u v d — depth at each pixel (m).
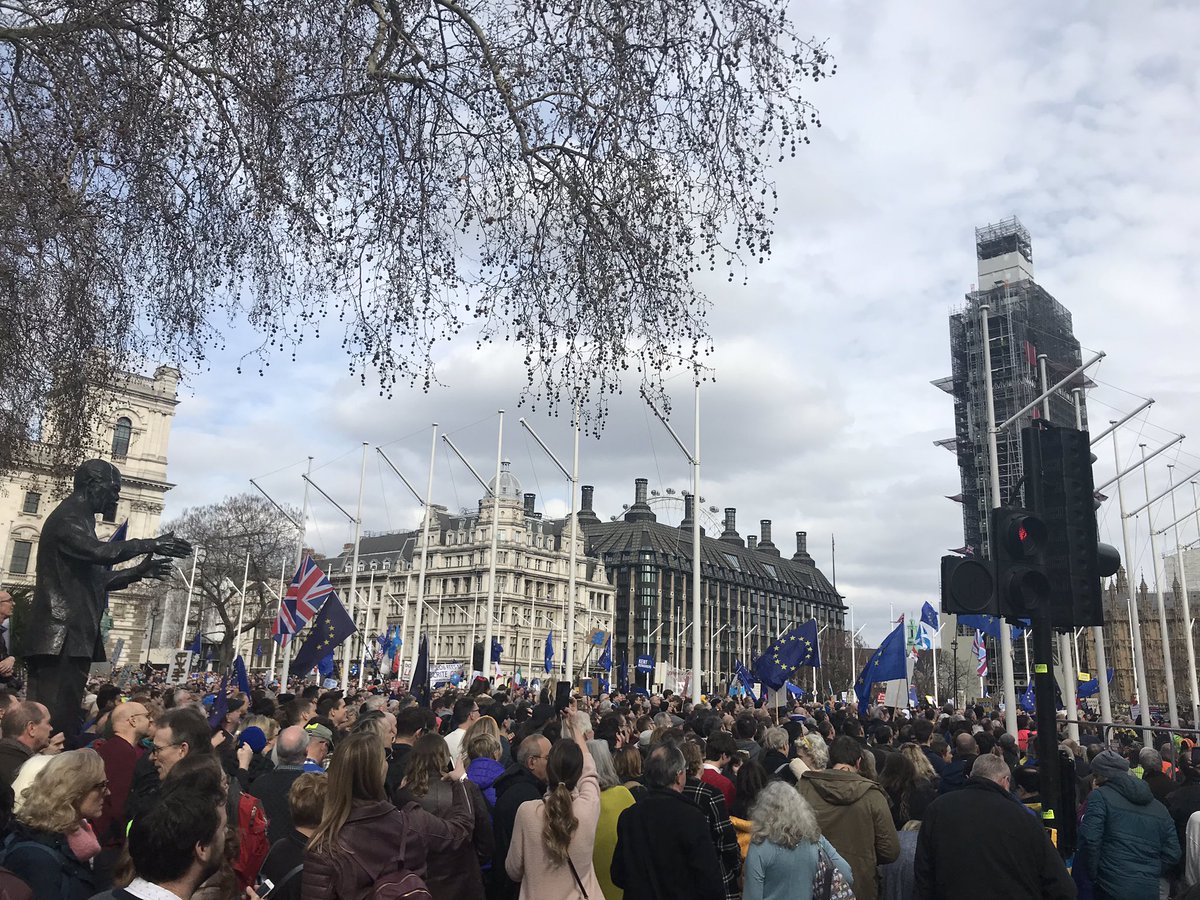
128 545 10.05
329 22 11.41
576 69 11.55
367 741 4.99
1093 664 86.50
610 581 162.38
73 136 10.90
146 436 86.88
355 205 12.32
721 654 172.12
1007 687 26.19
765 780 8.55
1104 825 8.48
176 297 12.90
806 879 6.46
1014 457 91.88
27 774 5.46
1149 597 106.69
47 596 9.93
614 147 11.53
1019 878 6.08
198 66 11.88
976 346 97.25
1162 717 58.88
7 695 8.21
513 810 7.47
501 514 137.50
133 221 12.49
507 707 17.09
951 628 47.84
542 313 13.02
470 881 6.45
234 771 8.12
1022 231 106.44
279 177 11.48
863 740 14.61
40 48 11.54
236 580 81.44
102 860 6.52
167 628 100.31
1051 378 89.25
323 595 30.00
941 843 6.29
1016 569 7.84
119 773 7.04
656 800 6.36
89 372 13.34
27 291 12.12
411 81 12.20
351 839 4.80
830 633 141.88
